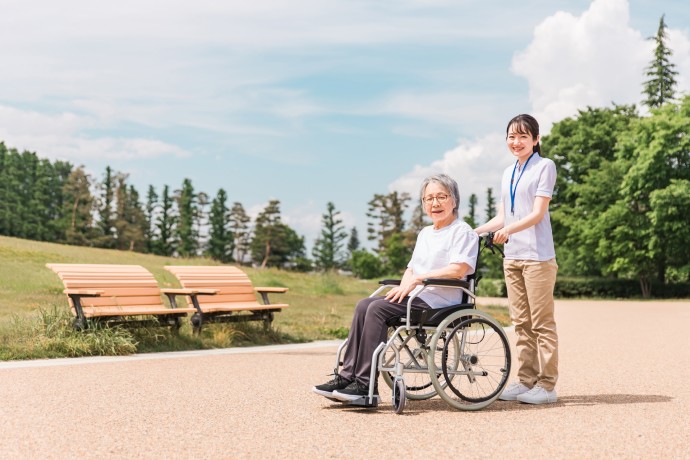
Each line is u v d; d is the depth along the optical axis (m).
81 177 81.00
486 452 3.79
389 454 3.74
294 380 6.46
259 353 8.75
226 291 10.23
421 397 5.55
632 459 3.66
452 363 5.43
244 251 88.88
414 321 5.05
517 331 5.63
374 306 5.04
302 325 12.12
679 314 19.05
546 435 4.21
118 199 82.25
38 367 7.03
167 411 4.89
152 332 9.12
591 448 3.89
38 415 4.69
